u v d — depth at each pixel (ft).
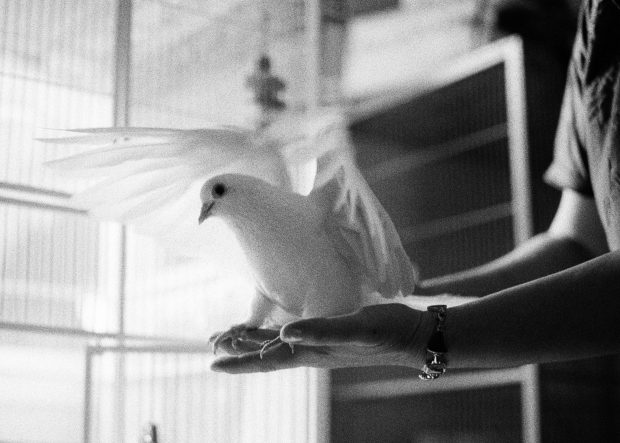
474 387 7.47
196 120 5.38
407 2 8.59
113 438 4.81
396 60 8.67
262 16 5.80
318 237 2.90
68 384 5.70
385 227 2.92
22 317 4.87
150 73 5.34
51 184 4.75
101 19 4.96
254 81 5.55
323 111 3.18
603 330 2.76
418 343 2.75
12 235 4.89
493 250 7.52
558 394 6.77
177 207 3.11
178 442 5.49
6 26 4.80
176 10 5.49
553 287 2.81
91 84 4.92
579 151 3.70
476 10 8.10
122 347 4.69
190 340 4.80
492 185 7.59
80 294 4.85
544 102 7.11
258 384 5.72
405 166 8.46
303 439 5.56
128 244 5.38
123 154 2.87
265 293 3.01
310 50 5.85
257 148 3.00
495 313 2.79
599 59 3.31
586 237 3.75
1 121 4.73
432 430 7.97
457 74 7.76
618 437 6.90
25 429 5.65
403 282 2.97
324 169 2.88
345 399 8.56
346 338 2.57
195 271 5.36
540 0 7.32
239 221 2.89
